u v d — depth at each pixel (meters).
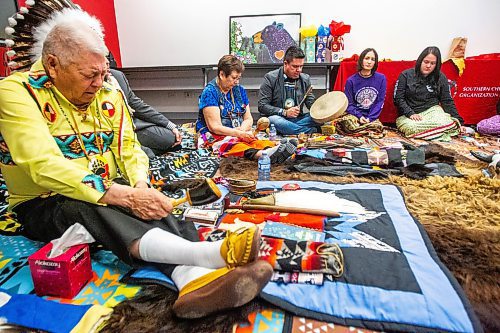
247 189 1.58
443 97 3.42
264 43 4.18
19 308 0.87
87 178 1.02
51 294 0.95
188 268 0.93
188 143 2.74
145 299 0.92
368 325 0.82
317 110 3.08
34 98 1.07
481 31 3.94
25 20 1.19
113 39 4.38
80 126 1.19
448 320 0.81
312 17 4.13
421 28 4.01
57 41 1.01
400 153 2.09
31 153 1.02
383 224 1.25
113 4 4.36
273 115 3.18
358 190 1.60
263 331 0.82
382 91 3.48
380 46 4.12
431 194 1.61
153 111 2.45
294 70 3.11
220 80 2.61
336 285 0.93
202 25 4.31
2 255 1.16
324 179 1.83
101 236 1.00
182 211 1.40
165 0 4.30
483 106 3.70
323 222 1.27
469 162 2.18
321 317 0.85
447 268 1.00
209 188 1.17
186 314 0.83
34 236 1.21
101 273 1.05
